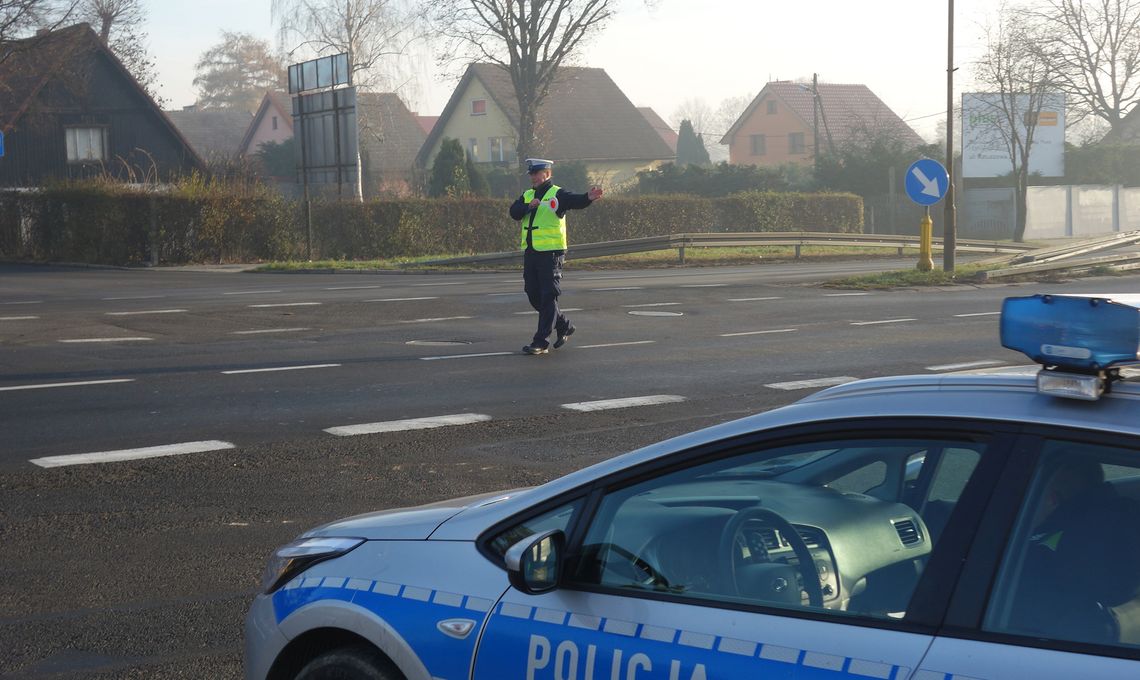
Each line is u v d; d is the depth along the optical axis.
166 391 11.36
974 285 23.70
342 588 3.35
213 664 4.91
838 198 44.84
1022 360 13.15
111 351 14.15
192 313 18.64
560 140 72.94
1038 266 25.45
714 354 13.89
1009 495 2.43
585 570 3.01
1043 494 2.41
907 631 2.44
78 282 26.75
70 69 49.22
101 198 34.25
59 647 5.09
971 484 2.49
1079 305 2.47
